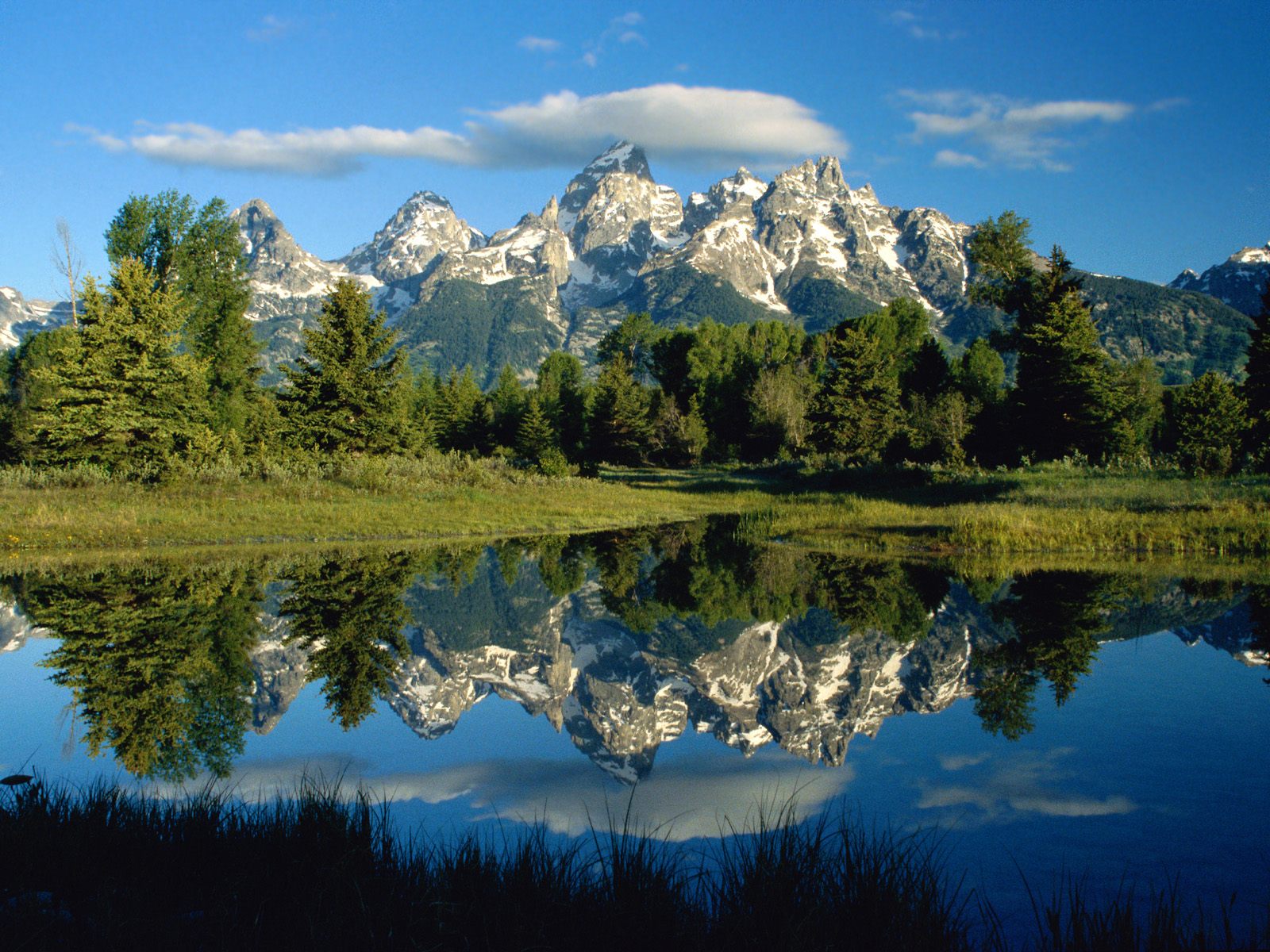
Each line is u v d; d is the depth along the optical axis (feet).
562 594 61.16
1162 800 21.29
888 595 55.26
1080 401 143.43
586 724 30.32
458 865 16.30
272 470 113.91
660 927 13.99
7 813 18.65
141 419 114.62
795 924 13.96
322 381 142.31
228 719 30.07
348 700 32.76
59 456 112.47
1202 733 26.78
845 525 93.97
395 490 115.85
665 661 41.34
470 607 55.42
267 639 43.42
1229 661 35.99
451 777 24.18
